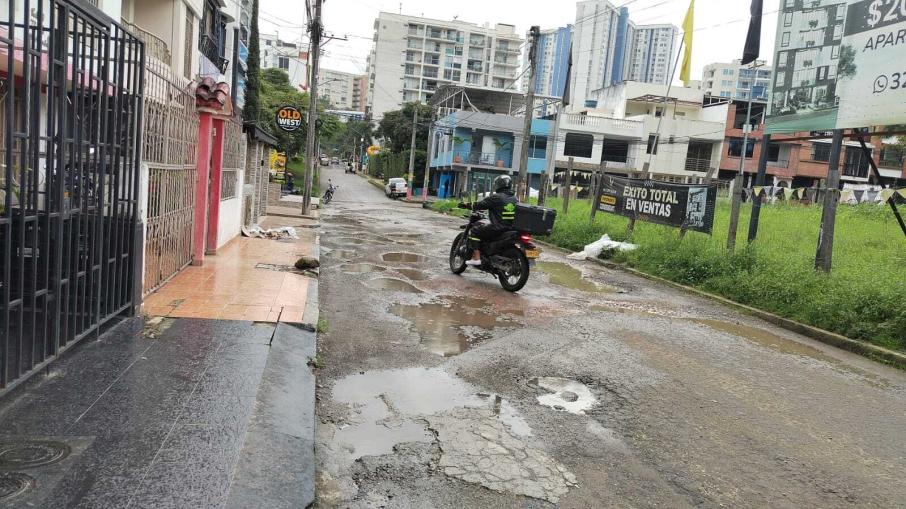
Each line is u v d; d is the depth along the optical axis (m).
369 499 3.16
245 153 13.61
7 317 3.20
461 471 3.53
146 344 4.71
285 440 3.50
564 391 5.02
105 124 4.34
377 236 16.67
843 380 5.92
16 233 4.09
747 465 3.86
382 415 4.29
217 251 10.09
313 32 22.70
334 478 3.35
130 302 5.41
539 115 49.47
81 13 3.77
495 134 46.38
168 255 7.25
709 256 11.20
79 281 4.34
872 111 8.91
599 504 3.28
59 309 3.83
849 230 16.22
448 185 50.81
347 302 7.78
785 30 10.68
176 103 7.11
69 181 3.90
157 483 2.77
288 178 40.97
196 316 5.75
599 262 13.67
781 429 4.49
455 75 103.75
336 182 62.56
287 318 6.11
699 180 45.56
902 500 3.52
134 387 3.84
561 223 17.20
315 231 16.53
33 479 2.70
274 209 23.83
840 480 3.73
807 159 43.41
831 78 9.68
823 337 7.63
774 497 3.47
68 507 2.52
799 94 10.33
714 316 8.68
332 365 5.27
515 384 5.11
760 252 10.91
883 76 8.77
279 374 4.52
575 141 46.84
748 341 7.28
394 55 101.75
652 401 4.90
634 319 7.99
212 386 4.00
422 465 3.58
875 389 5.70
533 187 46.59
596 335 6.94
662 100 49.09
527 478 3.50
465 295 8.84
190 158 8.05
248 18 30.19
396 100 102.69
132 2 15.61
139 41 4.93
